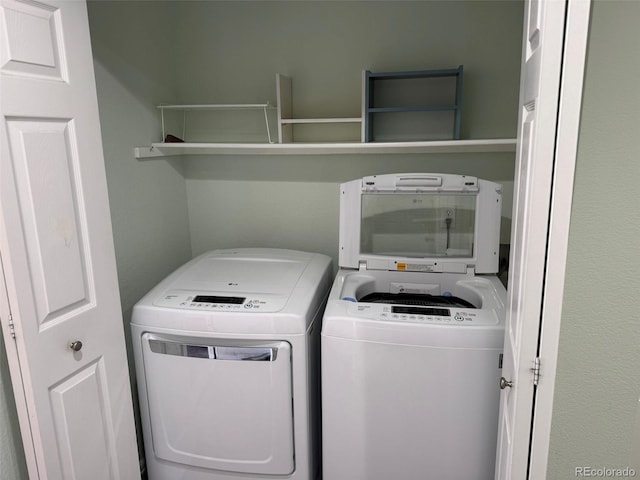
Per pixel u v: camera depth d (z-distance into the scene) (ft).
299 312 5.36
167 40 7.50
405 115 7.30
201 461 5.92
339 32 7.27
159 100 7.29
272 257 6.98
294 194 7.95
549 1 2.58
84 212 4.51
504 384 3.66
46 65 4.04
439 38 7.03
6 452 4.37
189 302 5.62
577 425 3.16
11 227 3.79
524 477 3.27
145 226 7.04
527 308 2.99
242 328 5.35
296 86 7.55
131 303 6.78
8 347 3.99
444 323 5.01
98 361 4.82
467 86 7.07
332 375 5.32
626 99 2.67
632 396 3.06
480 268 6.22
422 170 7.48
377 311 5.28
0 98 3.65
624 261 2.87
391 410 5.28
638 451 3.14
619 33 2.60
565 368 3.08
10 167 3.76
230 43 7.57
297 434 5.67
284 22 7.38
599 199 2.81
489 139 6.63
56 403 4.33
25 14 3.83
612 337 2.99
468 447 5.24
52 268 4.19
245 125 7.80
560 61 2.64
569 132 2.69
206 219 8.31
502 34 6.86
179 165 7.97
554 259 2.87
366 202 6.42
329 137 7.64
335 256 8.05
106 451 4.99
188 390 5.68
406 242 6.46
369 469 5.54
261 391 5.52
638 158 2.73
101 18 5.95
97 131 4.62
